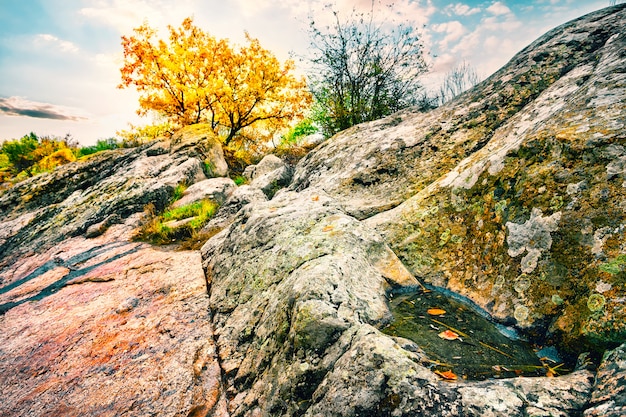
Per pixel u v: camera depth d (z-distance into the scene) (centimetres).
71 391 229
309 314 170
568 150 189
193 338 254
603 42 343
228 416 179
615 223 153
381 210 348
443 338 176
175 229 579
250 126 1788
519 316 173
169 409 196
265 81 1616
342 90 1040
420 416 116
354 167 452
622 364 110
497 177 231
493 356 158
